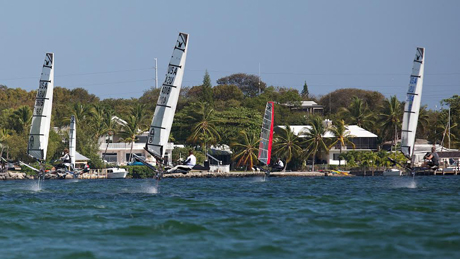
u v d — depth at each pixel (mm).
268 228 38594
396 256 30328
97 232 37844
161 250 32219
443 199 57812
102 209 50375
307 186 87062
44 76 79500
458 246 32281
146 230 38125
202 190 76250
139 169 177125
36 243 34531
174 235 36406
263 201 56969
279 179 133750
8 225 40875
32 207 52625
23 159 178875
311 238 35031
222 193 69250
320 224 40094
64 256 31188
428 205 51562
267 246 32875
